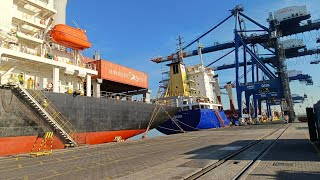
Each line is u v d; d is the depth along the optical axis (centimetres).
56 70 2525
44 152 1792
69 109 2397
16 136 2000
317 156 1131
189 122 4625
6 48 2167
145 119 3412
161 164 1145
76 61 2894
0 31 2286
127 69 3656
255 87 6034
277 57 6153
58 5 3597
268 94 7475
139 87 3991
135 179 862
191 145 1959
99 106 2712
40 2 2778
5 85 1980
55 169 1179
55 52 2912
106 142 2850
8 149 1942
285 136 2205
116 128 2941
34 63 2433
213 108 5247
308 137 2003
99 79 3169
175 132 4756
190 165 1052
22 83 2266
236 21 6681
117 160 1384
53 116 2262
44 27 2873
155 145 2177
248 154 1301
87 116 2572
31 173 1103
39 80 2580
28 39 2520
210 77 6138
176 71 5381
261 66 6469
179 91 5262
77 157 1588
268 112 10438
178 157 1341
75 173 1056
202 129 4684
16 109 2005
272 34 6175
